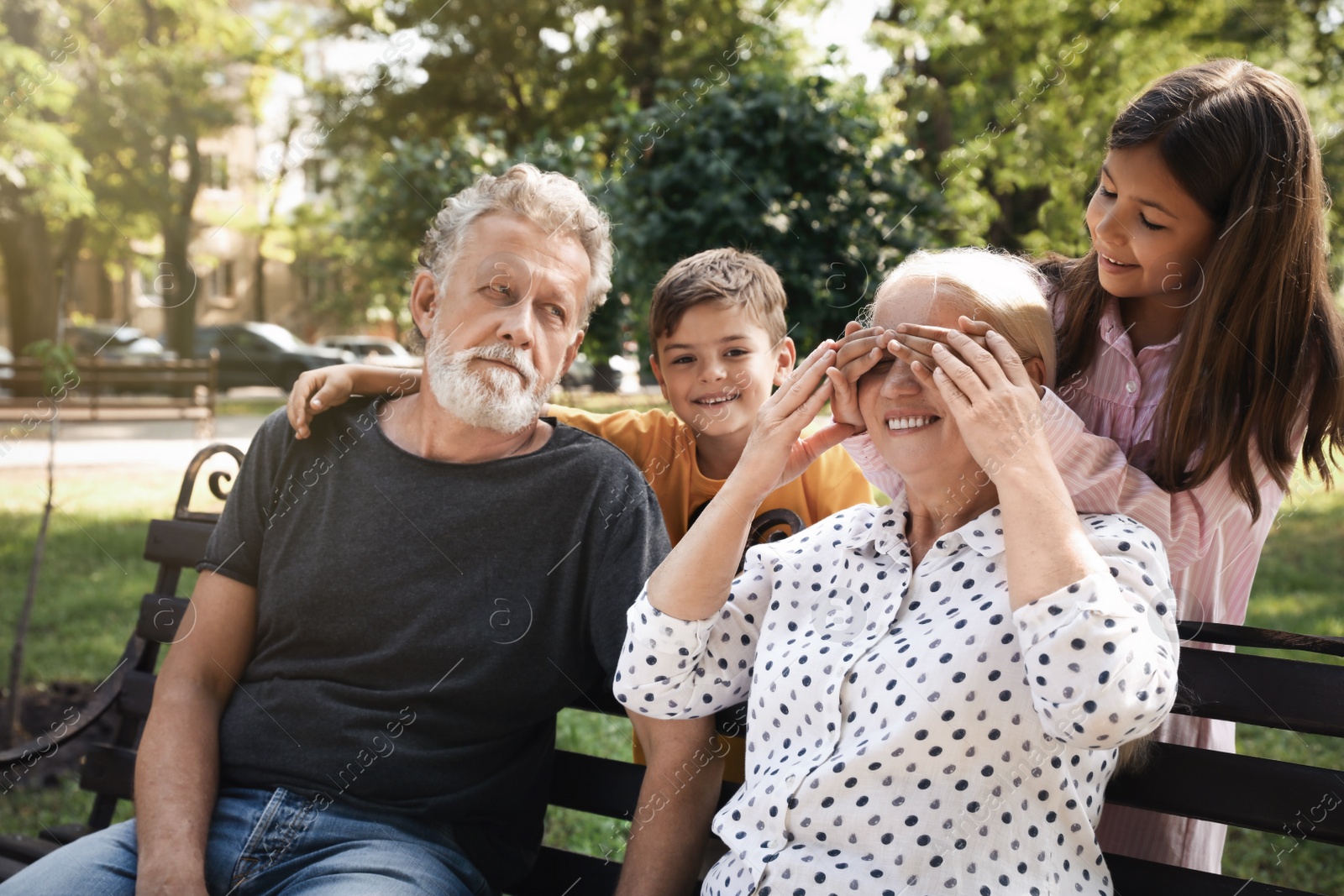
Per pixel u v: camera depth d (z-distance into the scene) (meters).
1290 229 1.40
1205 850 1.66
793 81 4.23
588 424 2.07
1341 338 1.48
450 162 5.49
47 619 4.26
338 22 10.61
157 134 10.33
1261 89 1.42
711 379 1.95
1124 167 1.46
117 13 9.91
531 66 10.70
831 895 1.22
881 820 1.23
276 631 1.66
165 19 10.12
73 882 1.46
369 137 9.58
